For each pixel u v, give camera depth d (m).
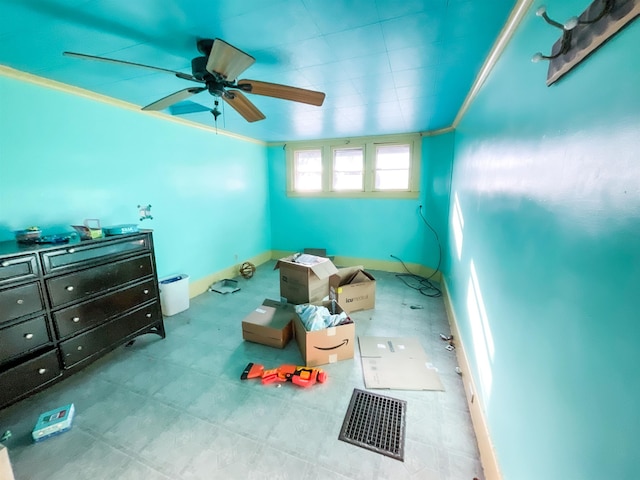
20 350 1.64
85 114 2.31
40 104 2.03
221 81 1.55
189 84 2.13
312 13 1.27
